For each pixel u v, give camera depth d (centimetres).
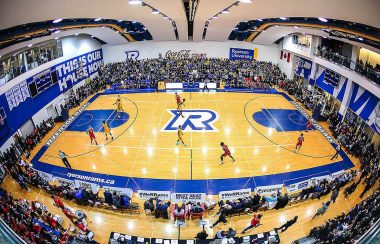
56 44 2277
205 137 1767
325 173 1420
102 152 1608
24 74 1833
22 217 945
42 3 841
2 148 1530
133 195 1241
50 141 1775
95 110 2264
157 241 917
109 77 2939
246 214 1107
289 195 1180
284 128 1922
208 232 1012
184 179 1355
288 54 2894
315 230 923
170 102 2411
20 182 1264
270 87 2772
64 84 2409
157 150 1616
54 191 1227
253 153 1591
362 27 1194
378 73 1516
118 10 1420
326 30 1669
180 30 2536
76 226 1027
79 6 1052
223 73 2969
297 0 979
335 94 2058
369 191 1243
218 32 2805
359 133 1688
